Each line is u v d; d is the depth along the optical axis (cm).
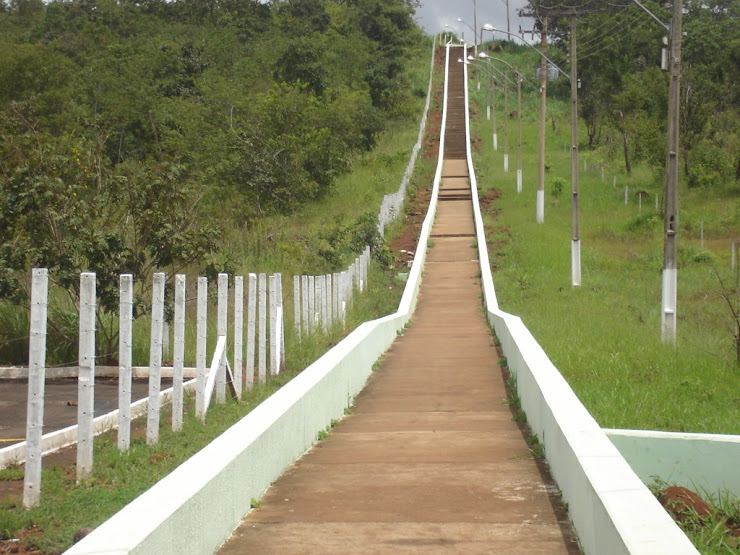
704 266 2972
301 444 868
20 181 1438
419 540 593
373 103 6619
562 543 582
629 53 5953
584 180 4934
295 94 3866
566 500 657
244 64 5022
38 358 751
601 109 5831
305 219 3272
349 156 4678
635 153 4997
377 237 2970
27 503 734
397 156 5075
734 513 728
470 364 1545
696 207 4191
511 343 1348
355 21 8125
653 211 4069
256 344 1561
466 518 643
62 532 672
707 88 4538
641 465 834
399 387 1330
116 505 733
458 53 9525
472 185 4447
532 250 3212
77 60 5228
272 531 617
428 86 7900
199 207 2153
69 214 1434
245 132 3484
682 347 1582
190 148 3438
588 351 1464
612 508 473
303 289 1673
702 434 834
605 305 2233
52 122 3331
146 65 4662
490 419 1062
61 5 7212
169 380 1380
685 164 4525
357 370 1289
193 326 1612
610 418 1021
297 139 3525
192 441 968
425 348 1766
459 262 3109
